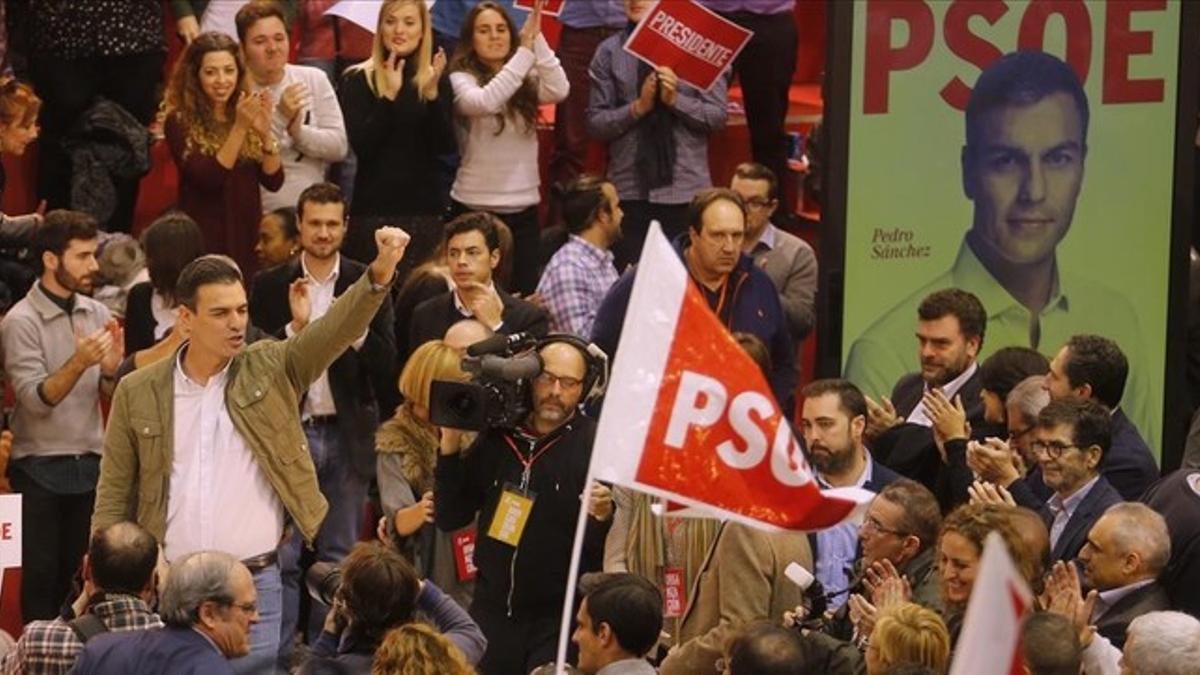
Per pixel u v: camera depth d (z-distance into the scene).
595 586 10.14
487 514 11.72
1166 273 13.81
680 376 8.59
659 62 16.23
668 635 11.59
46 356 13.77
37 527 13.74
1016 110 13.64
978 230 13.72
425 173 16.02
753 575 11.13
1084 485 11.39
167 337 13.37
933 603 10.59
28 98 15.13
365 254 15.95
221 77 15.27
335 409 13.84
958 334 12.84
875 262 13.69
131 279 14.88
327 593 11.07
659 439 8.59
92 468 13.80
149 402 11.41
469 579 12.45
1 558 11.48
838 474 11.77
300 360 11.43
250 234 15.44
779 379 14.01
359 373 13.84
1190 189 13.75
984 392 12.65
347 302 11.27
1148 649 9.27
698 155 16.62
